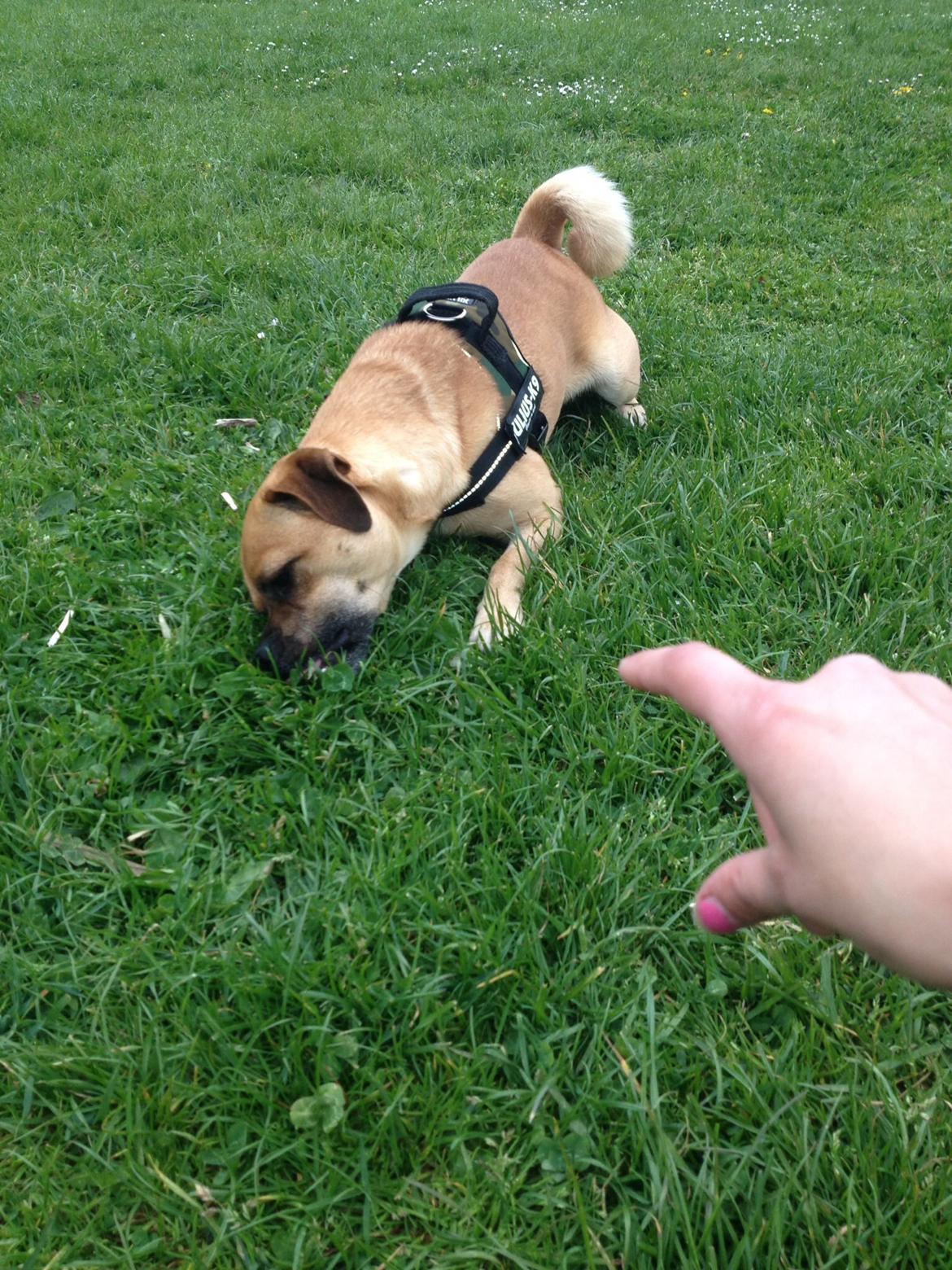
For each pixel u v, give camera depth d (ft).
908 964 0.87
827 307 5.39
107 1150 2.23
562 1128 2.22
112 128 8.33
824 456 4.06
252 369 4.58
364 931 2.46
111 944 2.54
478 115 8.75
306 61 10.66
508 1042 2.38
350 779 2.92
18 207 6.48
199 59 10.65
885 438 4.19
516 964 2.43
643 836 2.69
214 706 3.06
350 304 5.19
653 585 3.43
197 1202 2.14
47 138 7.97
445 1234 2.10
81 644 3.26
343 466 3.17
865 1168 2.14
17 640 3.23
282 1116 2.27
